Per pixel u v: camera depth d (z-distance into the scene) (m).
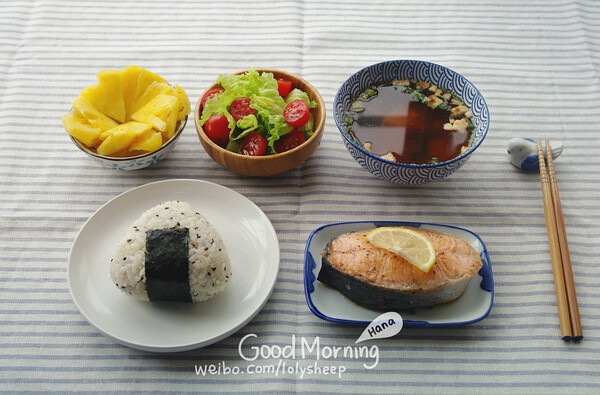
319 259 0.44
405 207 0.50
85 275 0.43
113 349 0.40
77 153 0.53
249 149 0.47
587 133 0.55
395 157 0.47
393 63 0.52
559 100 0.58
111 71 0.49
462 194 0.51
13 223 0.48
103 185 0.51
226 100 0.48
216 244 0.41
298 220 0.48
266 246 0.45
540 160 0.50
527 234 0.48
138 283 0.39
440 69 0.51
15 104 0.56
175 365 0.40
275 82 0.49
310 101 0.51
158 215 0.42
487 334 0.41
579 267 0.46
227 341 0.41
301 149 0.47
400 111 0.50
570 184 0.51
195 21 0.66
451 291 0.40
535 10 0.67
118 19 0.66
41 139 0.54
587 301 0.43
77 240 0.44
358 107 0.51
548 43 0.64
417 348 0.40
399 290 0.39
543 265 0.46
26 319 0.42
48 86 0.58
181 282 0.39
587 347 0.41
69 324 0.42
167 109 0.48
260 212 0.46
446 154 0.47
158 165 0.52
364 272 0.40
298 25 0.65
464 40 0.64
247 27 0.65
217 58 0.62
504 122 0.56
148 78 0.50
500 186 0.51
